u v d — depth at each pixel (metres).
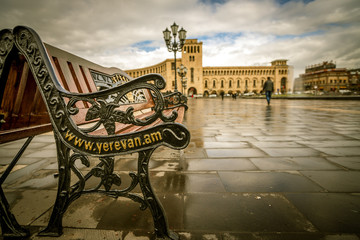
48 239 1.04
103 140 1.00
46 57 1.01
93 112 0.99
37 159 2.42
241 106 13.66
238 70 84.69
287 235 1.05
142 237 1.04
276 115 7.16
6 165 2.21
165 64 74.00
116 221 1.18
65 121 1.01
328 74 90.81
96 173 1.04
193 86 73.12
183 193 1.51
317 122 5.20
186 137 0.93
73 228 1.12
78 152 1.02
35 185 1.70
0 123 1.01
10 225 1.07
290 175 1.83
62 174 1.05
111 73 2.57
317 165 2.07
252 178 1.77
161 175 1.86
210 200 1.41
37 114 1.43
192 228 1.11
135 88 0.95
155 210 1.02
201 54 72.31
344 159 2.25
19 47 1.00
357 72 90.00
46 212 1.30
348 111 8.18
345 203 1.35
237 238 1.03
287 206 1.32
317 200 1.39
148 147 0.97
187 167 2.06
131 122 0.97
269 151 2.60
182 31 10.94
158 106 0.94
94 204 1.37
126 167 2.08
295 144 2.96
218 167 2.05
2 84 1.06
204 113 8.55
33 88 1.37
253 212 1.26
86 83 1.92
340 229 1.09
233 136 3.60
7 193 1.56
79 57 1.91
